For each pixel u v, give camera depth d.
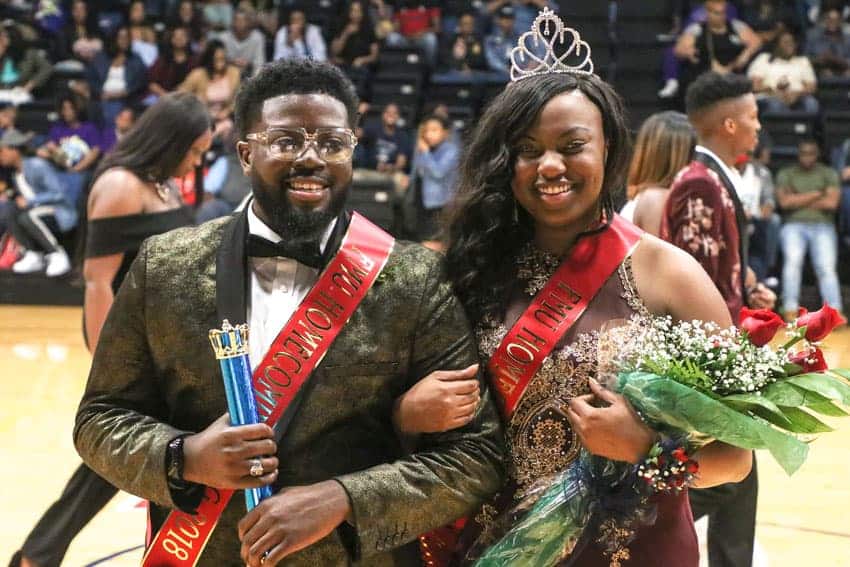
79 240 3.53
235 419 1.89
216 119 10.60
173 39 11.05
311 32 11.47
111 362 2.04
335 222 2.09
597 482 2.06
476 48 11.48
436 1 11.96
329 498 1.90
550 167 2.05
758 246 9.30
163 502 1.94
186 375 2.00
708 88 3.65
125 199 3.38
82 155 10.35
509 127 2.10
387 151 10.06
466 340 2.08
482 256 2.20
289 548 1.85
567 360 2.11
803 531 4.16
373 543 1.93
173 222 3.47
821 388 1.92
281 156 1.96
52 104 11.07
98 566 3.76
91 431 2.02
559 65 2.18
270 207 2.00
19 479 4.70
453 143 9.41
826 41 11.34
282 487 1.97
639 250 2.15
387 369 2.02
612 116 2.14
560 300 2.14
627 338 2.09
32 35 11.80
